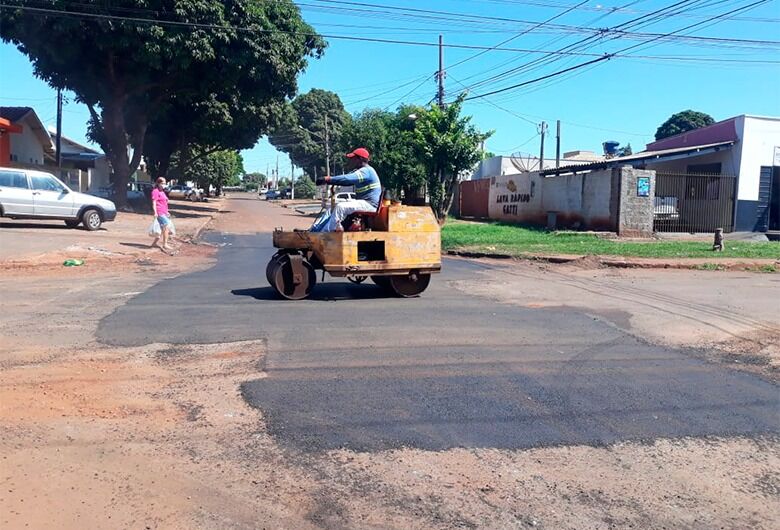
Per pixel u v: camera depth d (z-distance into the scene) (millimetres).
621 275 14211
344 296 10570
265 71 30281
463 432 4973
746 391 6066
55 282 11617
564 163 42000
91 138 37438
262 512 3762
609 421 5266
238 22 28328
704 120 62062
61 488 3959
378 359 6785
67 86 30094
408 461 4461
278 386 5867
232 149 41656
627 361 6965
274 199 83750
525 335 8008
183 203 51875
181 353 6824
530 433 4992
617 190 23109
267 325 8188
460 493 4047
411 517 3752
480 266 15664
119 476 4137
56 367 6246
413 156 32719
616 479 4289
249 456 4469
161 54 26531
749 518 3846
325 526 3635
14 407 5207
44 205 19438
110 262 14578
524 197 30344
